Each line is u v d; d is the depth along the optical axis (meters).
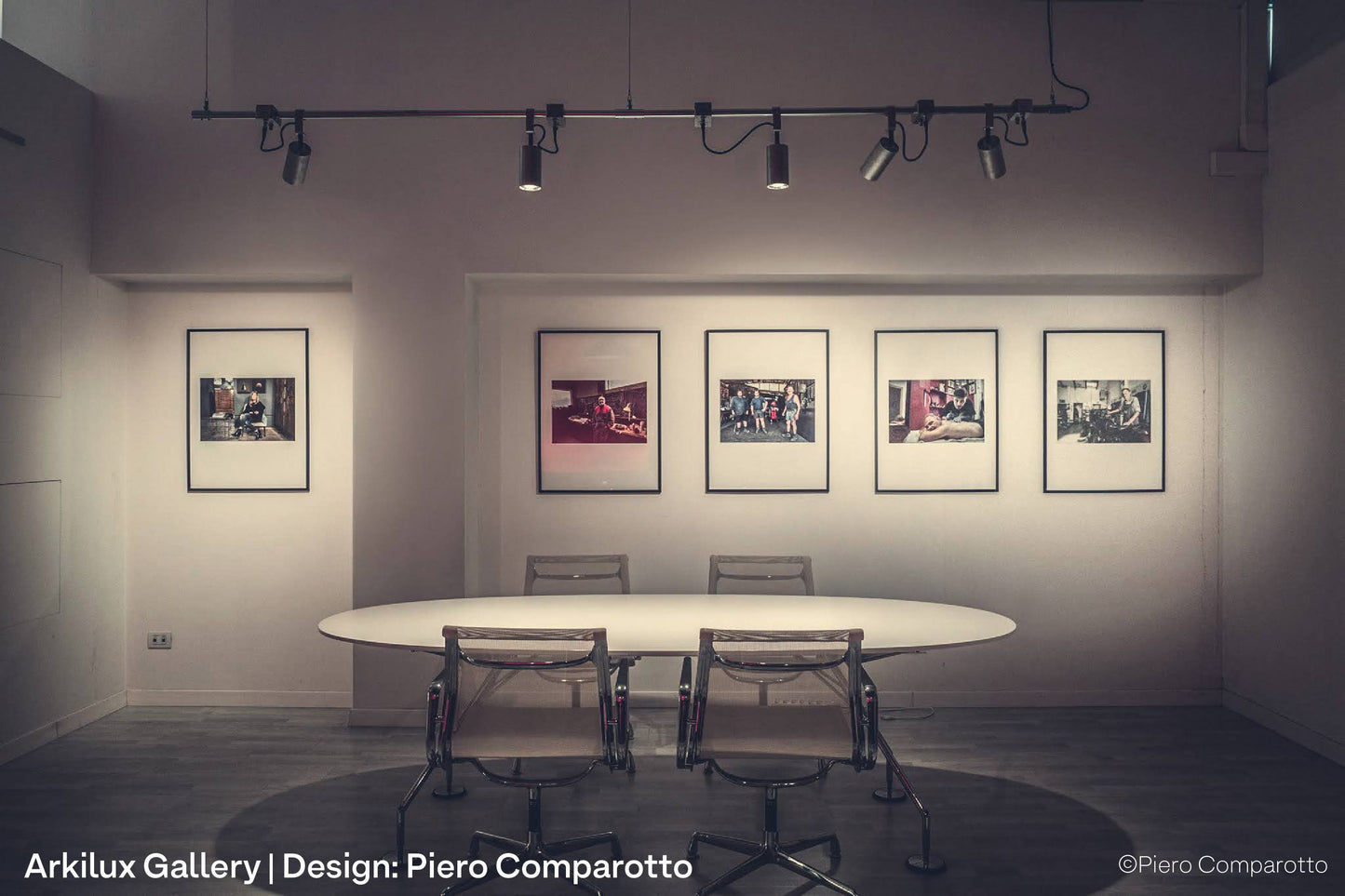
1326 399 4.13
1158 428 4.93
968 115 4.67
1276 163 4.54
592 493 4.92
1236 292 4.84
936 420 4.93
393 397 4.64
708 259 4.66
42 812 3.49
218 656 4.96
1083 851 3.15
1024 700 4.91
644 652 2.96
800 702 2.80
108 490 4.78
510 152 4.66
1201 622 4.95
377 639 3.13
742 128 4.67
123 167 4.65
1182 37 4.69
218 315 4.94
